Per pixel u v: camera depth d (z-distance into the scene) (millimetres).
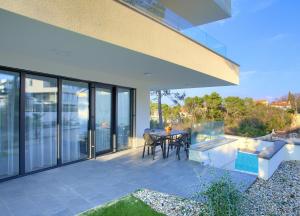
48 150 6289
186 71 6988
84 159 7375
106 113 8383
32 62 5609
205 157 7441
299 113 15656
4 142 5289
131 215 3609
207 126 8914
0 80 5188
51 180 5352
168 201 4129
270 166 6086
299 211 3977
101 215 3625
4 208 3902
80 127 7293
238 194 3328
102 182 5246
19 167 5566
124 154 8352
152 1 5355
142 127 10148
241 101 19109
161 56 5438
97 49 4551
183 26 6418
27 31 3502
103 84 8148
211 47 7773
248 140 10461
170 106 21141
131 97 9641
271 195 4746
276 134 14250
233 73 9617
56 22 3283
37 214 3688
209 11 10766
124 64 6051
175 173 6027
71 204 4051
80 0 3609
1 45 4293
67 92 6820
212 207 3146
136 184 5137
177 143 7879
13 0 2832
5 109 5293
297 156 8328
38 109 6020
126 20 4469
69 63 6062
